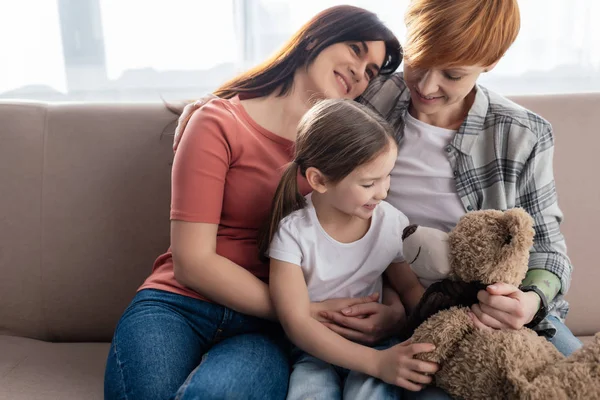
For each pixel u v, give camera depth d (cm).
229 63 157
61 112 127
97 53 158
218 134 104
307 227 100
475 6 93
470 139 108
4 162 125
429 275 93
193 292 104
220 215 108
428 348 87
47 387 106
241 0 152
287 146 110
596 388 77
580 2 149
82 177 125
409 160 112
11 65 159
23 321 126
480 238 87
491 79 157
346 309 100
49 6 155
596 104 126
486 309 87
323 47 111
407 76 105
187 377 91
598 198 124
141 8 154
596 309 125
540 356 83
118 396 90
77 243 125
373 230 102
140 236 125
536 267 104
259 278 108
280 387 93
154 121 126
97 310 125
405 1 149
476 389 83
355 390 92
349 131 93
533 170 107
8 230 125
